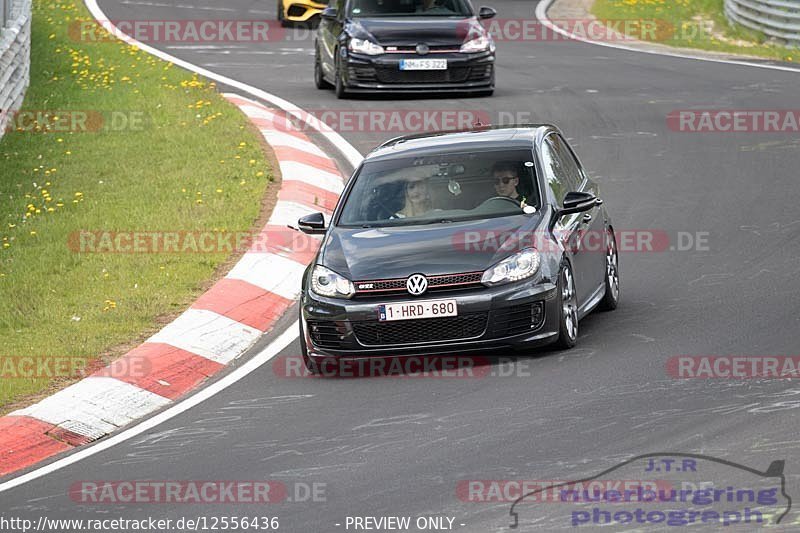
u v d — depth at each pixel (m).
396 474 25.52
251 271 43.88
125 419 32.09
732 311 36.62
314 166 58.53
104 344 37.16
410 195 36.19
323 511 23.86
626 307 38.50
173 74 80.81
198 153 60.09
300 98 75.06
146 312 39.84
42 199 53.00
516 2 125.62
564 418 28.08
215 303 40.62
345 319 33.12
